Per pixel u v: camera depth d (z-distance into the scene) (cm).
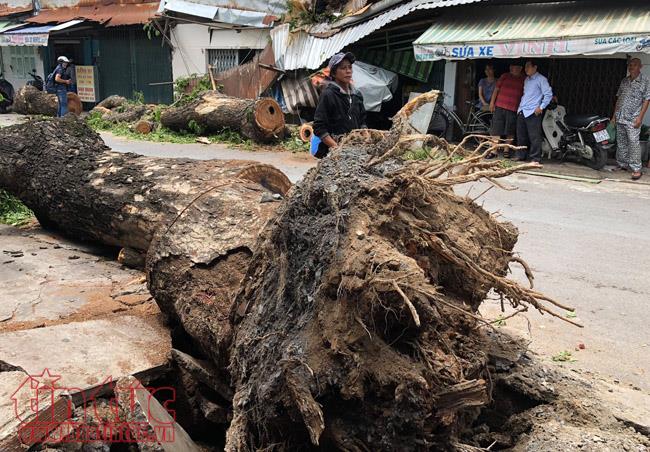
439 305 264
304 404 244
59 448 306
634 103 1109
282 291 286
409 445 247
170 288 404
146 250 523
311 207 293
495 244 327
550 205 904
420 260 283
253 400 274
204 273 392
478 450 265
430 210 295
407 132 323
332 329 254
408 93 1559
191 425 371
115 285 511
